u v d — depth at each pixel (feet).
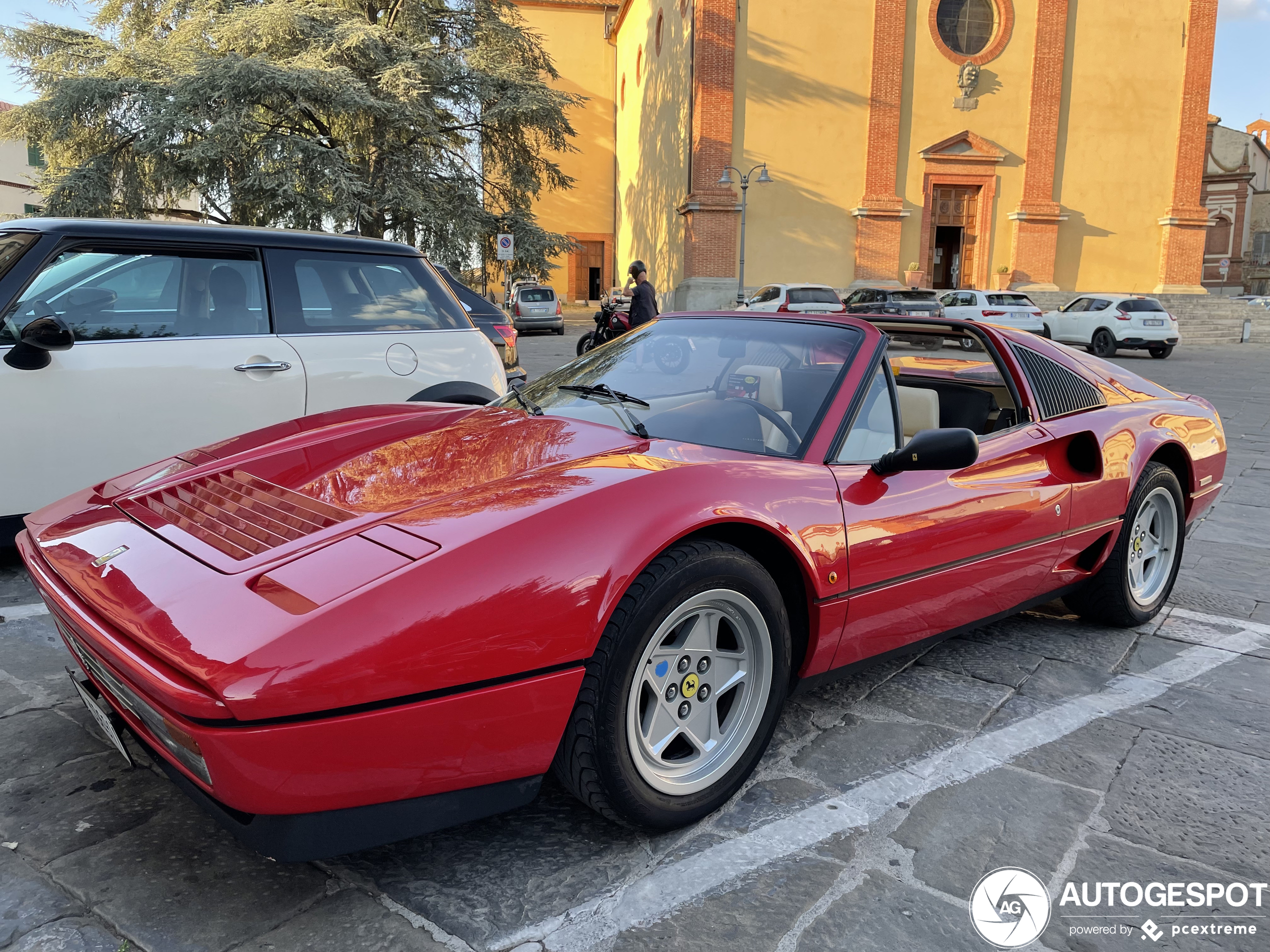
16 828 6.54
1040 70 81.97
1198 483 12.10
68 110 63.16
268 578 5.50
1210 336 84.07
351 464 7.39
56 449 11.80
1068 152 83.97
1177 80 84.43
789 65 78.79
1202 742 8.46
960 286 85.97
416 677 5.13
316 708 4.88
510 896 5.94
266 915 5.66
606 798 6.17
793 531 6.95
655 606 6.01
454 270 74.79
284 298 13.79
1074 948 5.62
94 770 7.39
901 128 81.15
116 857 6.22
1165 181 85.87
